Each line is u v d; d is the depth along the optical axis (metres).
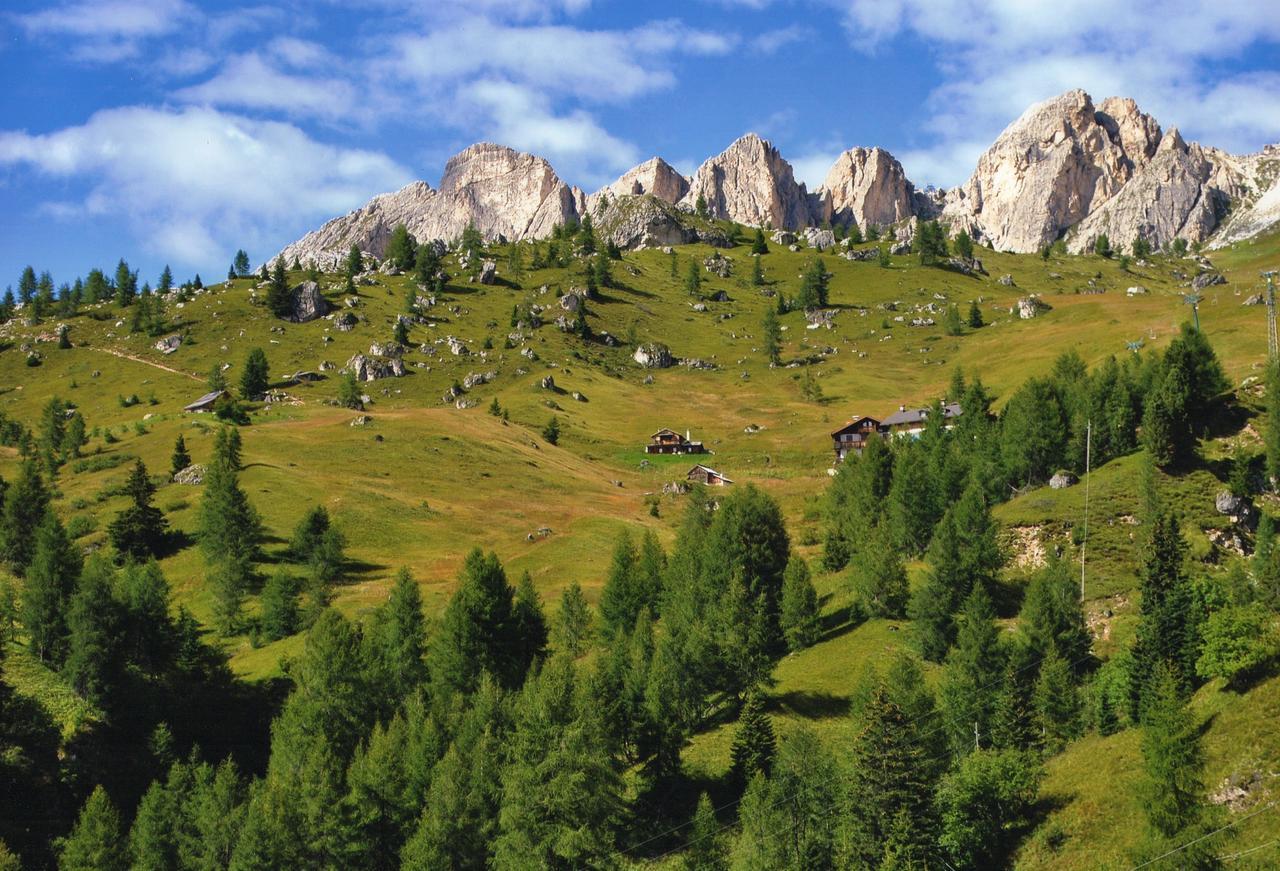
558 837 74.25
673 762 86.94
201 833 76.56
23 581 131.12
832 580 131.38
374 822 78.44
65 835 80.38
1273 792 60.81
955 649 95.81
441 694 94.62
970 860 68.44
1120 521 123.12
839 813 72.19
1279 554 90.69
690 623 108.81
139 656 104.19
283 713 96.31
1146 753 63.44
